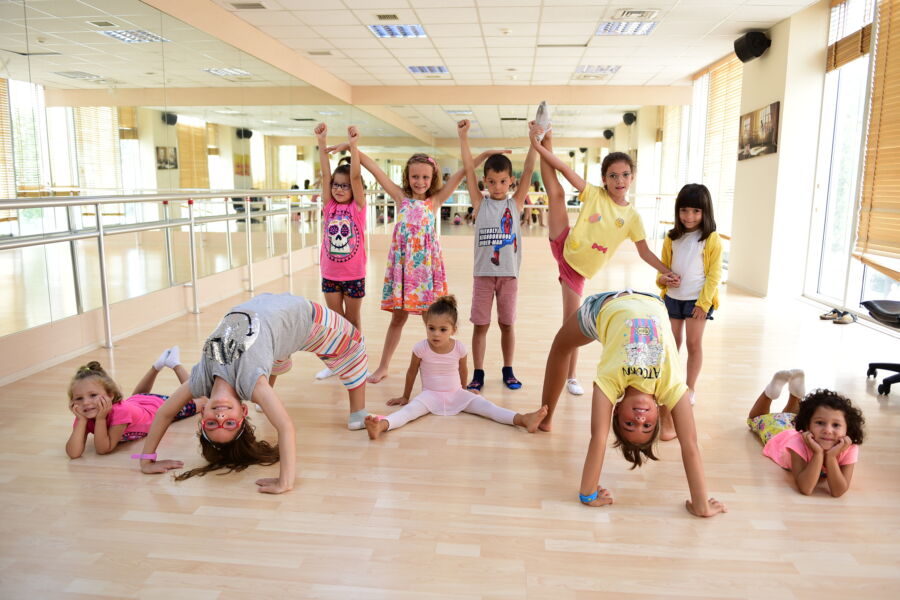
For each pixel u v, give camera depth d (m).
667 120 11.29
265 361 2.07
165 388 3.06
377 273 7.33
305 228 8.02
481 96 10.95
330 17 6.73
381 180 3.05
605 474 2.20
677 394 1.87
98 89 4.84
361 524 1.84
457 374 2.82
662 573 1.62
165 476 2.14
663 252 2.97
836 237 5.94
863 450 2.43
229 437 2.08
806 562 1.67
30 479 2.11
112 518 1.86
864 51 5.21
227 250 5.84
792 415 2.52
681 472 2.22
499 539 1.77
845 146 5.80
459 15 6.48
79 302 3.86
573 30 6.99
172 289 4.69
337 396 2.99
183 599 1.49
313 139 9.66
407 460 2.29
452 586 1.55
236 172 7.21
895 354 3.91
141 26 5.35
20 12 4.10
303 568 1.62
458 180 3.08
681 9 6.01
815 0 5.53
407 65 9.22
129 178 5.29
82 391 2.21
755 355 3.88
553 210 2.91
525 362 3.61
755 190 6.59
